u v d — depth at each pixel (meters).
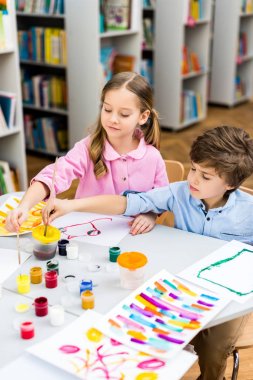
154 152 1.98
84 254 1.44
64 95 4.46
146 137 1.98
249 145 1.54
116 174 1.95
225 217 1.65
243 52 6.42
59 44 4.23
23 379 0.97
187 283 1.30
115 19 4.25
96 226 1.64
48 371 0.99
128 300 1.21
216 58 6.31
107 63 4.31
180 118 5.34
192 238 1.57
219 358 1.55
